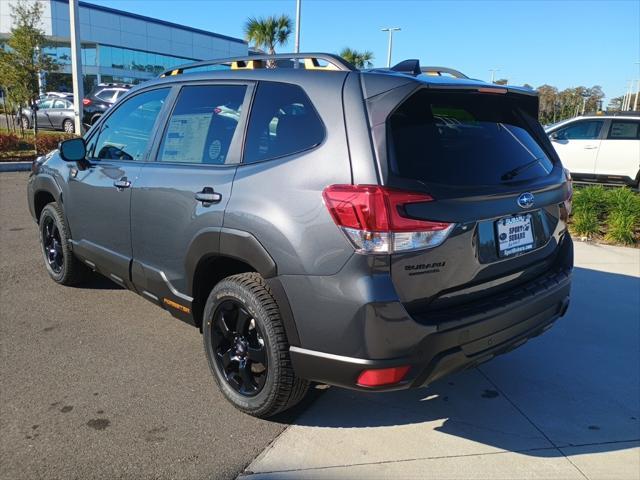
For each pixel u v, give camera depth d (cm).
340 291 248
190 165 335
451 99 292
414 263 247
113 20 3644
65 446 281
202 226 310
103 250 414
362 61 3350
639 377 374
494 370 382
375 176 245
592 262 654
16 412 308
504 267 290
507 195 283
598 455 290
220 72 343
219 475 265
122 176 384
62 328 422
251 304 287
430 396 346
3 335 406
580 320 470
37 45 1466
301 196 263
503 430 311
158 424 303
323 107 273
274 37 2825
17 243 644
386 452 288
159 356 382
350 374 254
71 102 2031
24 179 1111
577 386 362
